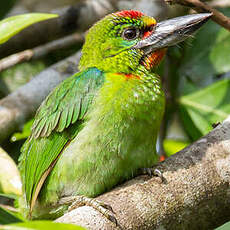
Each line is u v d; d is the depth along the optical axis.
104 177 7.48
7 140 10.45
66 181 7.55
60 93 8.03
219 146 6.90
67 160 7.54
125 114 7.51
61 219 6.16
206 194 6.53
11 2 11.41
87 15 11.90
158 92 7.91
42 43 11.62
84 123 7.70
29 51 11.19
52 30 11.62
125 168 7.49
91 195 7.57
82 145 7.48
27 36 11.34
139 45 8.23
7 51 11.29
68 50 11.78
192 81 10.75
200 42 10.94
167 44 8.27
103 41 8.28
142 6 11.60
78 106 7.73
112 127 7.47
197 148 6.90
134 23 8.26
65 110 7.83
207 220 6.54
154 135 7.77
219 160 6.75
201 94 10.28
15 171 5.48
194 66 10.85
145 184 6.54
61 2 13.66
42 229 4.43
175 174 6.61
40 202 7.89
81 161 7.46
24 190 8.27
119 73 8.02
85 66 8.48
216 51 10.89
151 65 8.26
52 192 7.69
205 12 7.61
